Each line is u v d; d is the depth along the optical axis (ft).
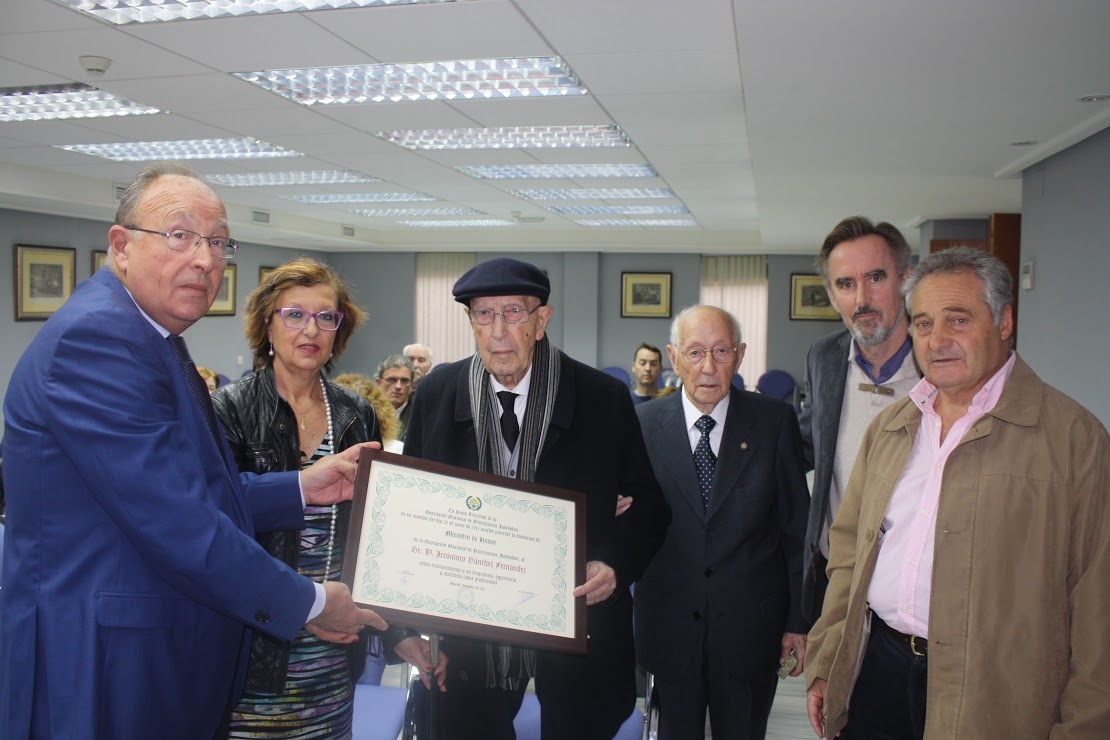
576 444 5.72
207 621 4.34
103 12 10.73
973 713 4.62
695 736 6.84
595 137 18.54
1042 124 14.40
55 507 3.96
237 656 4.62
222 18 10.77
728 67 12.53
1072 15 9.20
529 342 5.49
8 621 3.94
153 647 4.06
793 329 39.93
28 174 22.21
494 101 14.80
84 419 3.84
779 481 7.07
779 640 6.98
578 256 40.37
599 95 14.28
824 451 7.13
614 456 5.86
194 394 4.61
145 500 3.86
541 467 5.63
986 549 4.72
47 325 4.09
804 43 10.30
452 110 15.51
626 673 6.03
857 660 5.64
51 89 14.57
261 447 5.48
